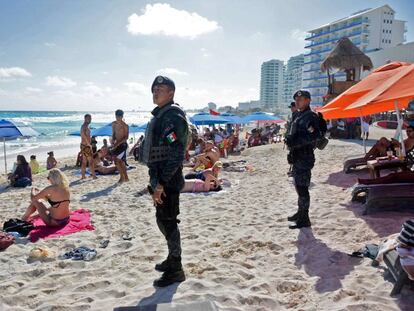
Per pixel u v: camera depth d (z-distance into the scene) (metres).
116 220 6.12
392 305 2.93
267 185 9.07
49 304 3.20
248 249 4.48
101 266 4.09
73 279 3.78
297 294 3.25
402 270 3.03
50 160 17.20
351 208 5.94
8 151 31.47
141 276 3.76
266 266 3.94
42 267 4.11
